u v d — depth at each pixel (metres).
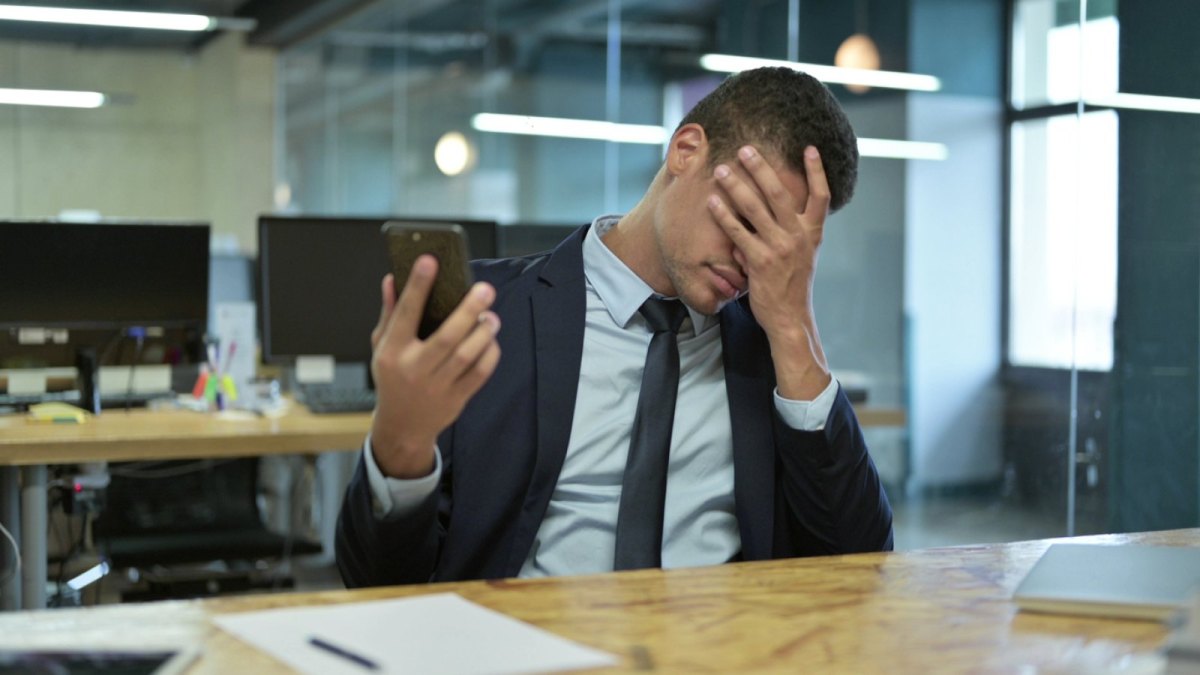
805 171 1.25
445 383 0.96
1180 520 2.84
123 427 2.58
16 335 2.90
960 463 4.90
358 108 8.75
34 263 2.91
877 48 5.39
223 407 2.95
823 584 1.00
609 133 7.36
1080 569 1.00
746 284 1.28
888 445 5.29
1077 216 3.03
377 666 0.75
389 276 0.99
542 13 7.72
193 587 2.97
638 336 1.37
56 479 2.78
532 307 1.37
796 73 1.27
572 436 1.33
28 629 0.85
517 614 0.89
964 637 0.84
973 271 4.89
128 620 0.88
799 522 1.34
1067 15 4.45
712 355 1.39
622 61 7.24
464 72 8.18
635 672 0.75
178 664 0.74
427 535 1.13
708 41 6.62
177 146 9.12
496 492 1.29
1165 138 2.81
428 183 8.38
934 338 5.07
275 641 0.81
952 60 4.96
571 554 1.30
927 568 1.07
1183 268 2.81
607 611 0.90
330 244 3.12
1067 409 4.39
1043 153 4.61
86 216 8.62
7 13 7.82
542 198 7.73
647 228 1.35
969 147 4.96
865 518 1.31
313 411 2.87
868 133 5.46
